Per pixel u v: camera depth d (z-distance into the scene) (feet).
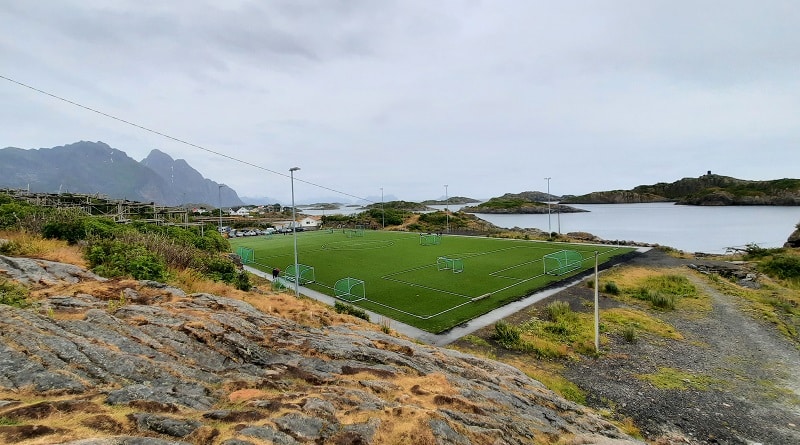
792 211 470.80
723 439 42.80
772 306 92.79
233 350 28.66
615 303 92.63
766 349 67.41
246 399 22.52
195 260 61.52
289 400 22.89
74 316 26.63
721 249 209.15
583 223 387.34
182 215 176.65
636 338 71.05
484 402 31.68
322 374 28.86
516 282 111.75
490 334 72.18
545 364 60.44
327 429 20.97
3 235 53.01
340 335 38.99
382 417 23.32
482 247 184.34
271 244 206.49
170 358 25.14
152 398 19.83
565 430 32.63
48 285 32.60
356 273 126.21
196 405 20.74
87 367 21.27
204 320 31.17
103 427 16.35
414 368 34.22
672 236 268.62
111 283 36.42
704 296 100.12
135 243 54.49
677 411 48.03
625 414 47.14
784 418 46.93
